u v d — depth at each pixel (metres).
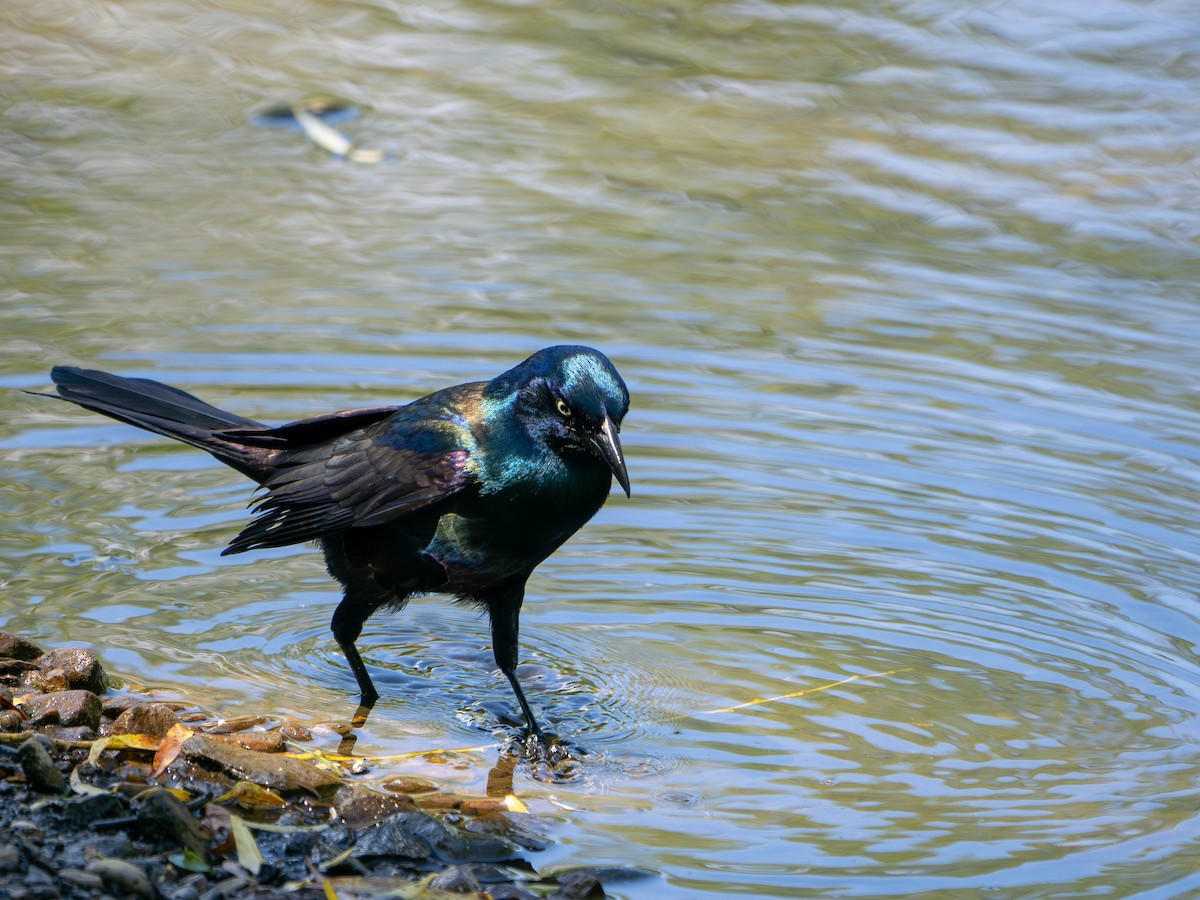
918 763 8.70
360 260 17.47
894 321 16.23
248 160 20.73
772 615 10.52
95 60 24.08
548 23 26.86
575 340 15.38
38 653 9.24
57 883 6.64
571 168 20.89
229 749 8.24
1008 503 12.20
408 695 9.60
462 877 7.23
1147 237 18.75
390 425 9.57
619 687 9.64
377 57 24.88
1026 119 22.53
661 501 12.20
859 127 22.36
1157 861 7.62
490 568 9.37
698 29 26.53
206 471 12.66
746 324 16.03
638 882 7.39
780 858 7.64
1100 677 9.68
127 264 17.02
